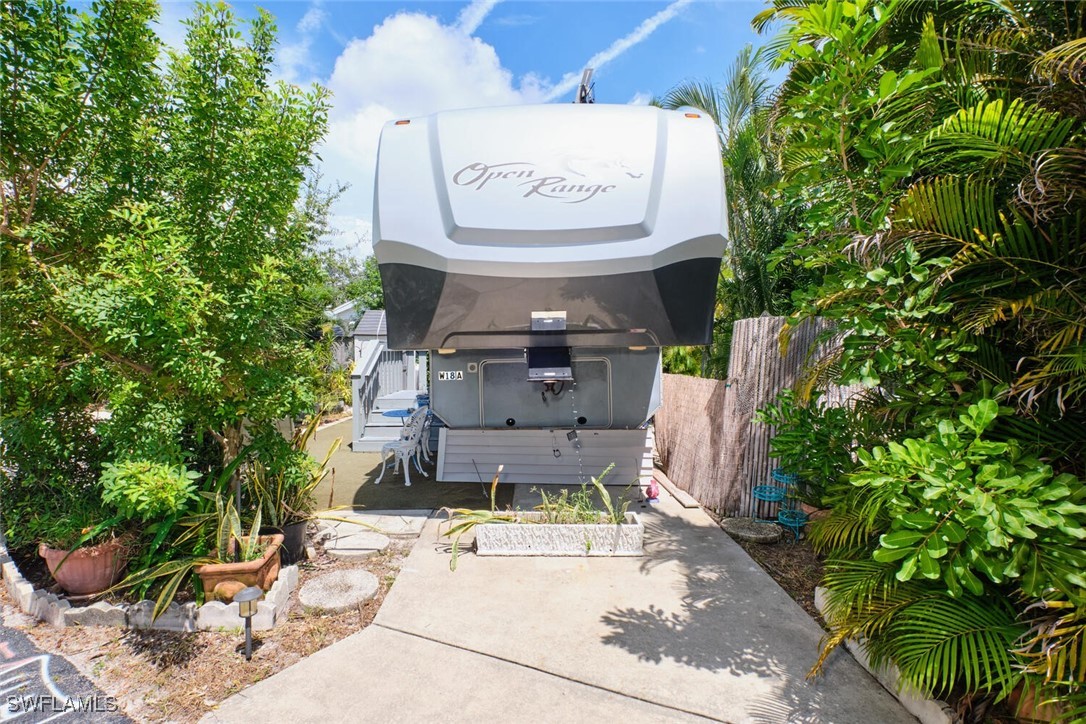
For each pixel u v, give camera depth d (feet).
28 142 11.75
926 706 9.16
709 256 14.32
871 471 8.68
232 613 12.17
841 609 9.83
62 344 12.57
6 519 13.24
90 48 11.80
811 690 10.16
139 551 13.53
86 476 13.91
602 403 22.82
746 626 12.50
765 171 31.37
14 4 10.86
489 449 23.91
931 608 8.72
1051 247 8.93
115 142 13.11
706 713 9.52
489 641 11.83
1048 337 8.75
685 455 24.41
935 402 10.05
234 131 13.42
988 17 11.72
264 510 15.53
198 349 11.75
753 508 19.57
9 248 11.53
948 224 9.34
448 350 16.21
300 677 10.50
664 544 17.53
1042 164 7.94
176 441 13.30
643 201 14.11
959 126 8.91
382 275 14.49
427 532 18.71
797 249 11.76
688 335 15.38
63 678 10.37
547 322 14.99
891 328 9.75
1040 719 8.13
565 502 17.76
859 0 9.09
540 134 14.25
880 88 9.24
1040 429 9.14
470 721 9.30
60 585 13.30
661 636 12.05
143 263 10.83
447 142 14.20
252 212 14.05
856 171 11.05
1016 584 8.85
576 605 13.50
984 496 7.47
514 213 14.02
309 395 14.98
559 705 9.71
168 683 10.28
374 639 11.91
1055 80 8.61
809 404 13.39
